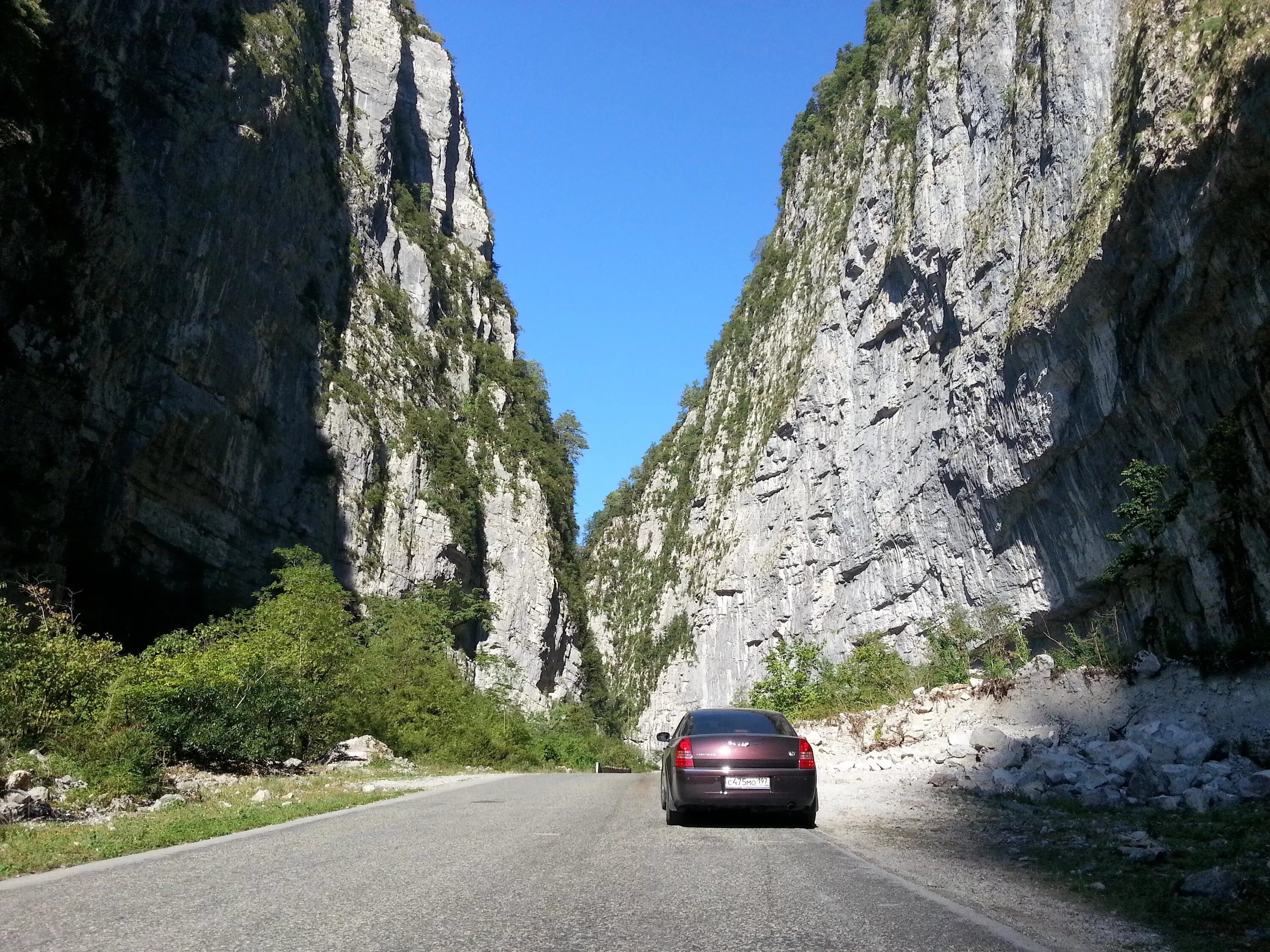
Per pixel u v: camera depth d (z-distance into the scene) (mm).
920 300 58156
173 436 42031
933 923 5605
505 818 11648
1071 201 41500
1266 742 14008
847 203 82438
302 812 12320
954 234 52688
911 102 65562
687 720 11555
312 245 58125
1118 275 33719
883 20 88625
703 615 89000
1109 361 35438
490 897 6383
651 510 114250
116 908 6078
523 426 82062
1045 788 12766
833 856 8305
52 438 35969
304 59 59312
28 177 34125
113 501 39469
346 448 57969
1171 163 28344
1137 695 18109
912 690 29188
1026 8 49344
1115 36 40750
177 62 42688
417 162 85625
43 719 14852
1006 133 49344
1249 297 26516
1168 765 12773
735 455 93438
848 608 65312
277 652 22234
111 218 37719
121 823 10672
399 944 5121
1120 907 6125
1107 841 8797
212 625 24953
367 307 66250
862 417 65562
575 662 79125
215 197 44719
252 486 49219
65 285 36031
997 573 48250
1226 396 28719
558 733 53156
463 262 86375
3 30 32469
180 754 17844
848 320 69000
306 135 56188
